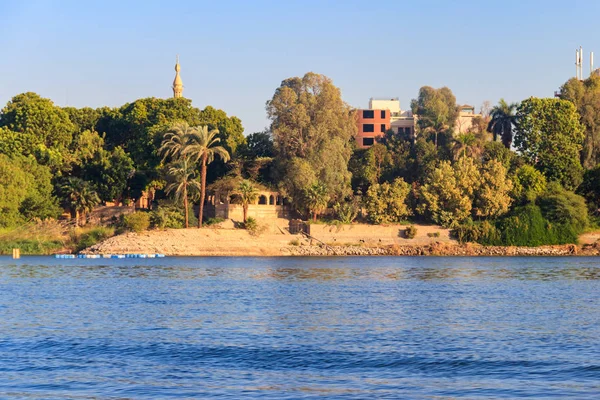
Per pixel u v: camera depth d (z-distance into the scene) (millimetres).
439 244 141750
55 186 147500
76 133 171750
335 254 140375
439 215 144625
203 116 175000
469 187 144625
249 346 45875
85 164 152500
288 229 147125
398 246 141625
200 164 154875
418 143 167375
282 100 155625
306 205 143875
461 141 157500
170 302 67500
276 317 58031
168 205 144375
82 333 50312
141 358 42562
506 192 146750
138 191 157250
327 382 37094
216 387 36031
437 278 93375
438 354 43531
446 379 37656
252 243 140125
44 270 104375
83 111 179750
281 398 34000
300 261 123688
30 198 140500
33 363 41219
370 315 59344
